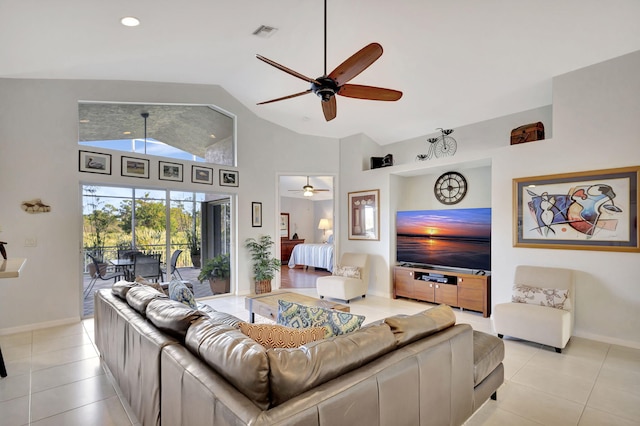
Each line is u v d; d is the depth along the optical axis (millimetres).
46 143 3871
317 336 1614
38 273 3809
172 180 4867
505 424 2023
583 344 3312
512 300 3639
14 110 3684
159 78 4469
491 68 3639
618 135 3260
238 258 5555
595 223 3385
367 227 5785
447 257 4938
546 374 2689
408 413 1466
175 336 1673
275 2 2787
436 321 1830
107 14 2584
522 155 3895
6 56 3088
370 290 5750
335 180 6254
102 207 4363
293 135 6066
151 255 4785
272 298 3955
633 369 2760
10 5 2262
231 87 5066
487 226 4535
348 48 3557
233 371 1160
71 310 4023
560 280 3459
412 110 4816
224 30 3168
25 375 2648
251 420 979
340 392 1177
